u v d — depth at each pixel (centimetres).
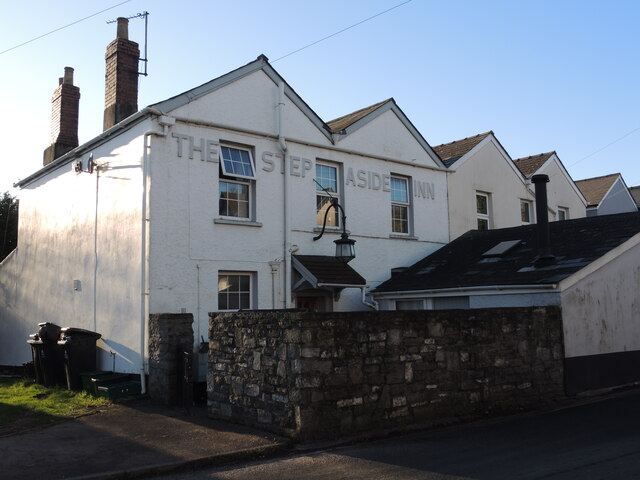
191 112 1317
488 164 2062
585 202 2452
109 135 1376
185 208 1287
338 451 786
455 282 1462
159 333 1132
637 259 1433
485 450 770
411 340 950
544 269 1351
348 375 866
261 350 895
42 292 1631
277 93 1488
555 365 1193
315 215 1530
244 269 1370
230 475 686
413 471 677
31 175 1727
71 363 1276
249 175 1419
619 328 1351
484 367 1052
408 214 1795
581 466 671
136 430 901
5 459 743
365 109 1802
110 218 1359
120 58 1457
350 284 1432
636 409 1063
